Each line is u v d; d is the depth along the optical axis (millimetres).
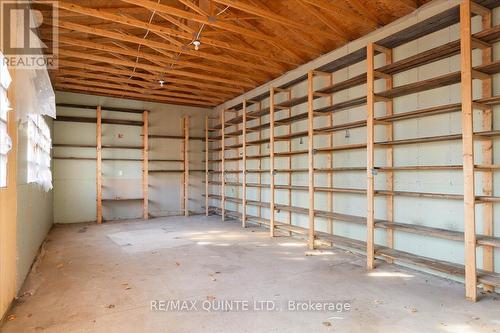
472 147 3109
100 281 3697
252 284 3594
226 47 5164
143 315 2814
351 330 2545
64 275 3914
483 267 3463
